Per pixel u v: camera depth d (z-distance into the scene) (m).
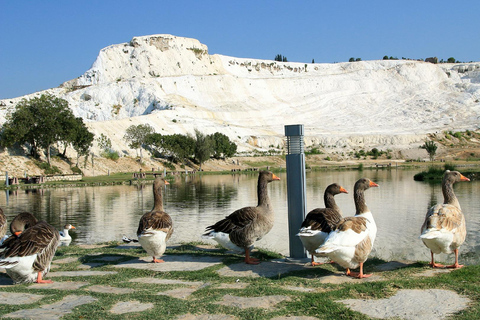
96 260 11.40
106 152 81.50
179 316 6.62
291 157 11.27
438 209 9.09
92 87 146.12
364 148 117.12
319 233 9.10
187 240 17.58
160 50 181.75
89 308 7.00
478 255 14.34
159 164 86.00
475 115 147.62
